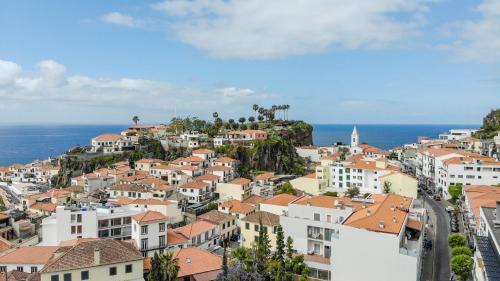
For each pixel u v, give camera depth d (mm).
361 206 94625
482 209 82562
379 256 72375
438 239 106000
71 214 102688
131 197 146375
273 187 166125
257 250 85875
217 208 141375
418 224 85125
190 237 103688
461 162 159750
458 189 149125
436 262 89312
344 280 75438
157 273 72312
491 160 162375
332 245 76750
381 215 80812
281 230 83500
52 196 158250
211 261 85562
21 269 82312
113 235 105875
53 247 89125
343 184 172625
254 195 148750
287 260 79188
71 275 68750
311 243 87938
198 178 164625
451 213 131000
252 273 75750
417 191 161375
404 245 78375
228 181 177375
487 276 53406
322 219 91938
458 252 80250
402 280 70438
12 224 120625
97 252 71312
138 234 95438
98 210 109250
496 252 59906
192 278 79812
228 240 118750
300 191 160625
